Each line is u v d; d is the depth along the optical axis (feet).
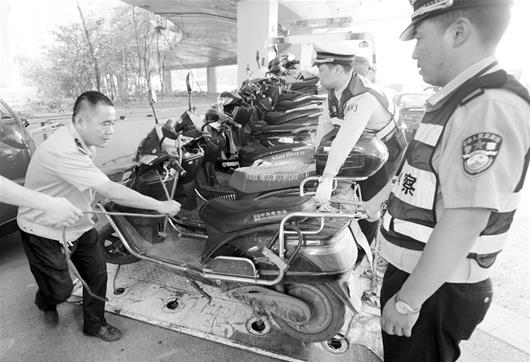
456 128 2.67
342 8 38.88
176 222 7.96
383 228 3.68
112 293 7.55
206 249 5.77
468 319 3.15
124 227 7.07
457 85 2.78
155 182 7.27
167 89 64.18
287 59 20.63
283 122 13.99
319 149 6.25
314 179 5.75
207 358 5.82
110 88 45.65
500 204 2.42
